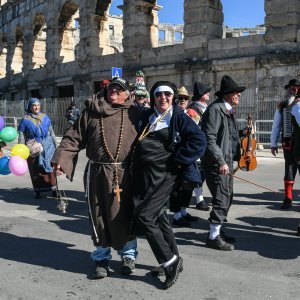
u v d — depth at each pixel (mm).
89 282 5059
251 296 4660
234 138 6355
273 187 10961
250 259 5828
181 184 5012
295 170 8633
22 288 4906
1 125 6977
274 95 19406
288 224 7594
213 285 4953
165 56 24047
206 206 8617
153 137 4906
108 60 27969
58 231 7223
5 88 41094
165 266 4863
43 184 9883
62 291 4820
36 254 6059
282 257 5910
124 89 5129
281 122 8672
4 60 45938
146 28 25625
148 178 4859
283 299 4586
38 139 9797
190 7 22406
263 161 15906
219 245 6215
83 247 6367
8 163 6527
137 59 25500
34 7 36000
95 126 5078
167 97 4938
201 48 22203
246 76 20484
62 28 33281
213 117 6059
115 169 4977
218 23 22422
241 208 8742
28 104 9922
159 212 4887
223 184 6152
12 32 40594
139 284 4988
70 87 32312
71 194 10391
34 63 37375
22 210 8758
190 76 22578
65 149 5148
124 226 4992
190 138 4879
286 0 18891
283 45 19125
